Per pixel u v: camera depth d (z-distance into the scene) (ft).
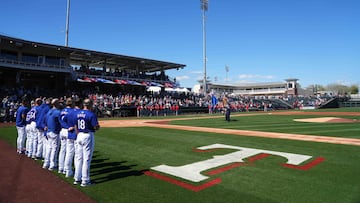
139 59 115.03
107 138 35.19
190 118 77.51
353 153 23.62
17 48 88.94
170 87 131.13
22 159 24.18
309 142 29.71
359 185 15.17
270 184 15.60
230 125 51.90
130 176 17.84
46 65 90.63
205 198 13.66
